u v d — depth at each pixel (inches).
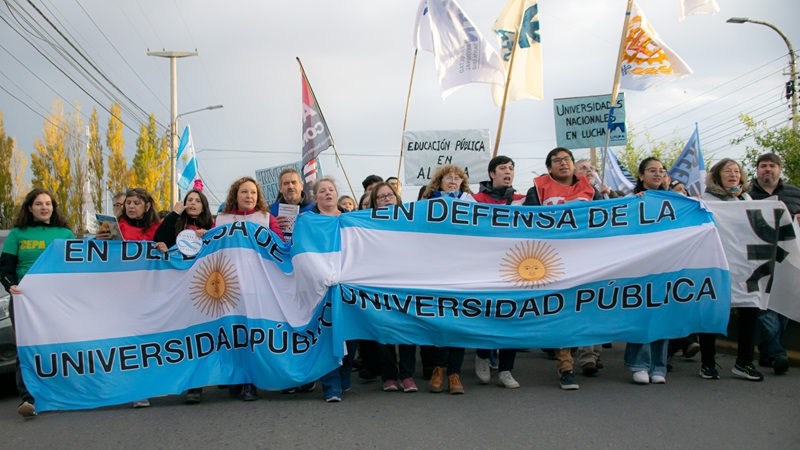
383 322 249.8
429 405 233.3
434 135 408.8
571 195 283.1
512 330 255.9
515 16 402.3
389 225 262.4
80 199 1411.2
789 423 202.4
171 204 1200.8
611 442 187.3
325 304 247.1
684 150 424.5
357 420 215.6
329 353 243.1
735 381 261.7
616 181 470.6
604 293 261.6
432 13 425.1
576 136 406.0
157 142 1350.9
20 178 1363.2
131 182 1400.1
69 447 197.2
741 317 267.3
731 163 285.1
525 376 285.7
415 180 407.5
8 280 249.6
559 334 256.8
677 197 272.7
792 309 274.5
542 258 264.2
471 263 261.7
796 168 581.9
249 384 250.2
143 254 257.4
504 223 266.7
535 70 419.8
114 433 209.9
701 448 181.3
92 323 249.0
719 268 262.7
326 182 269.7
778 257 276.1
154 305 255.1
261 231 259.8
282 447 190.1
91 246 254.1
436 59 423.2
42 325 243.8
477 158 405.7
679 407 222.2
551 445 185.8
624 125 398.9
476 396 245.9
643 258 261.9
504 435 195.8
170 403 249.9
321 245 253.9
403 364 257.6
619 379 270.2
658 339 260.1
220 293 256.1
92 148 1429.6
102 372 246.5
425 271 257.8
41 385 241.3
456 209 266.2
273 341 249.1
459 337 252.2
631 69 386.3
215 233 259.1
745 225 274.2
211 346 254.7
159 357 252.1
